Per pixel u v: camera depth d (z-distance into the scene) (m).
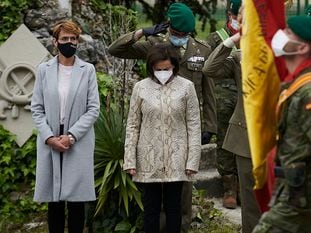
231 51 6.20
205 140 7.10
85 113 6.64
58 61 6.71
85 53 8.62
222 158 8.12
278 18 4.57
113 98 8.09
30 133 8.01
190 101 6.54
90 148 6.65
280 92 4.52
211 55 6.20
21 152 7.93
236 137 6.19
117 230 7.33
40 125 6.56
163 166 6.43
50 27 8.57
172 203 6.50
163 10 10.88
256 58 4.52
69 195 6.52
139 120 6.57
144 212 6.57
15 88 8.08
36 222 7.76
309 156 4.17
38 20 8.52
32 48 8.16
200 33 10.91
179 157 6.45
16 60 8.12
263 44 4.52
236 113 6.23
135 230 7.30
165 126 6.45
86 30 8.98
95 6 9.30
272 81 4.52
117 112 7.50
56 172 6.54
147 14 10.87
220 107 7.98
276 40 4.35
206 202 7.99
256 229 4.33
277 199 4.33
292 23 4.29
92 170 6.67
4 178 7.84
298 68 4.28
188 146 6.52
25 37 8.16
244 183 6.18
